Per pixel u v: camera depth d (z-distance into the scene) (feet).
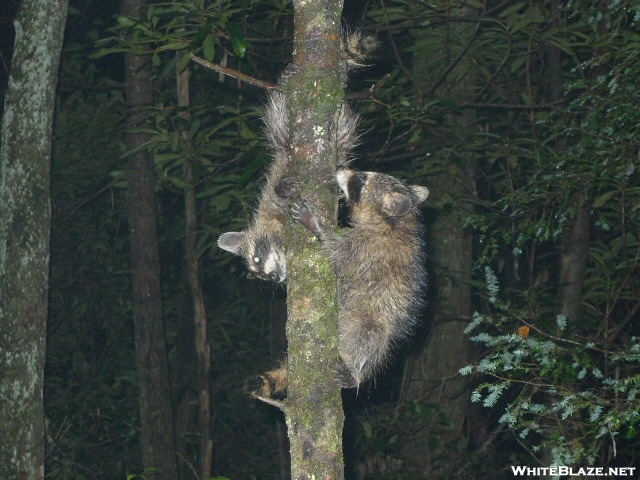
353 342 21.43
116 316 45.29
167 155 32.89
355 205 22.13
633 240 32.01
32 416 28.07
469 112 37.45
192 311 45.34
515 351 18.40
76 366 44.55
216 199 32.50
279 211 23.53
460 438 37.91
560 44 31.73
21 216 28.19
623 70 22.43
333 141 16.22
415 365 38.99
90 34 42.63
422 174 36.22
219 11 28.76
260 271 23.81
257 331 46.65
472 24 36.91
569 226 27.22
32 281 28.22
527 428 18.54
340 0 16.47
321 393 15.12
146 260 37.22
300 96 16.19
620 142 22.27
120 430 43.98
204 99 40.01
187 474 42.14
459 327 38.47
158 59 31.30
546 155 30.71
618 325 30.22
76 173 43.09
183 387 44.47
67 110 42.80
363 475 39.17
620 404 17.43
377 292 21.83
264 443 45.09
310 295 15.53
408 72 35.99
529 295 30.76
